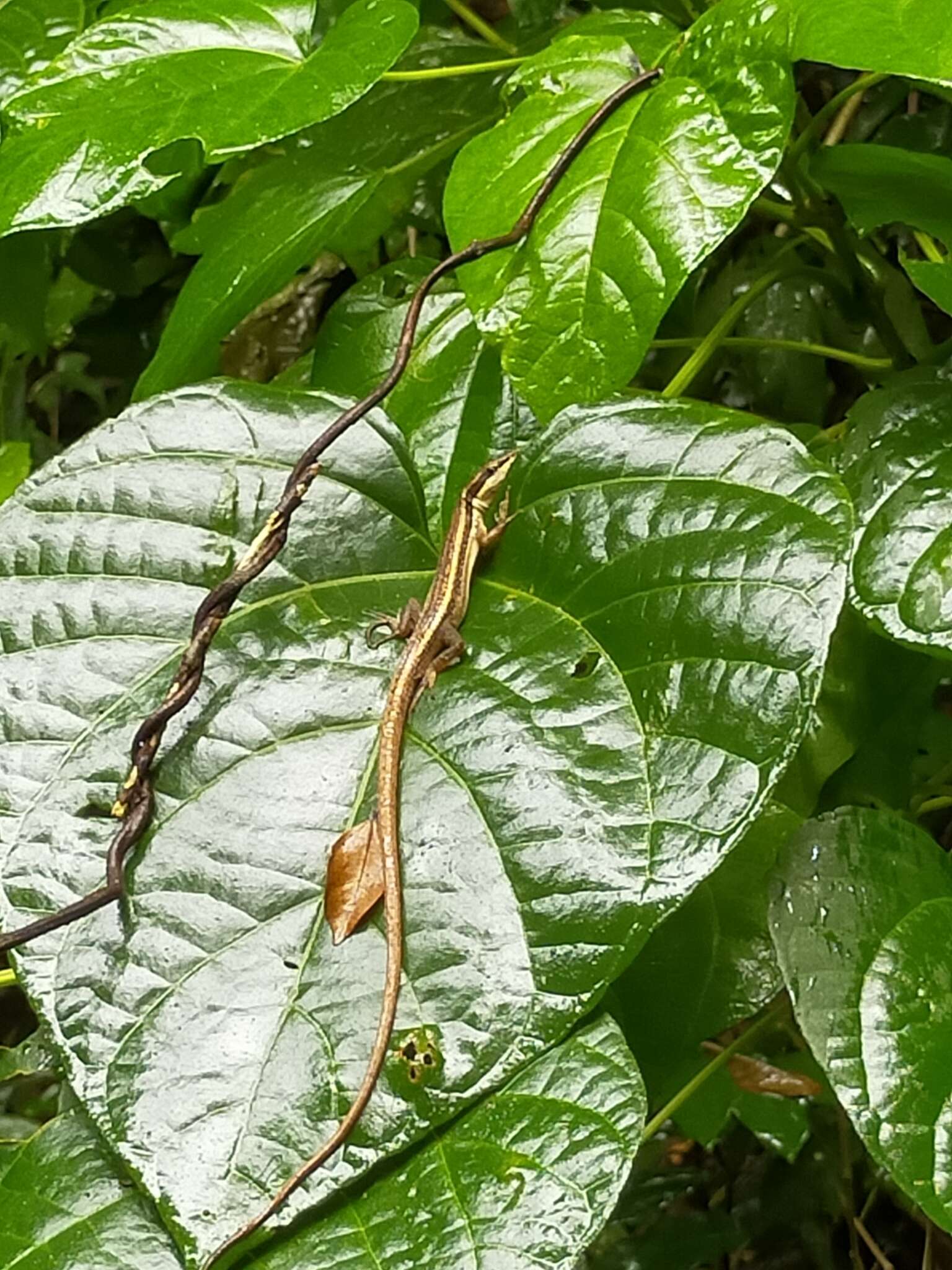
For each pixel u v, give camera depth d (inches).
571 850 14.5
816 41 15.2
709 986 19.6
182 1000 14.3
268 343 30.4
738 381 27.3
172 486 16.8
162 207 26.0
